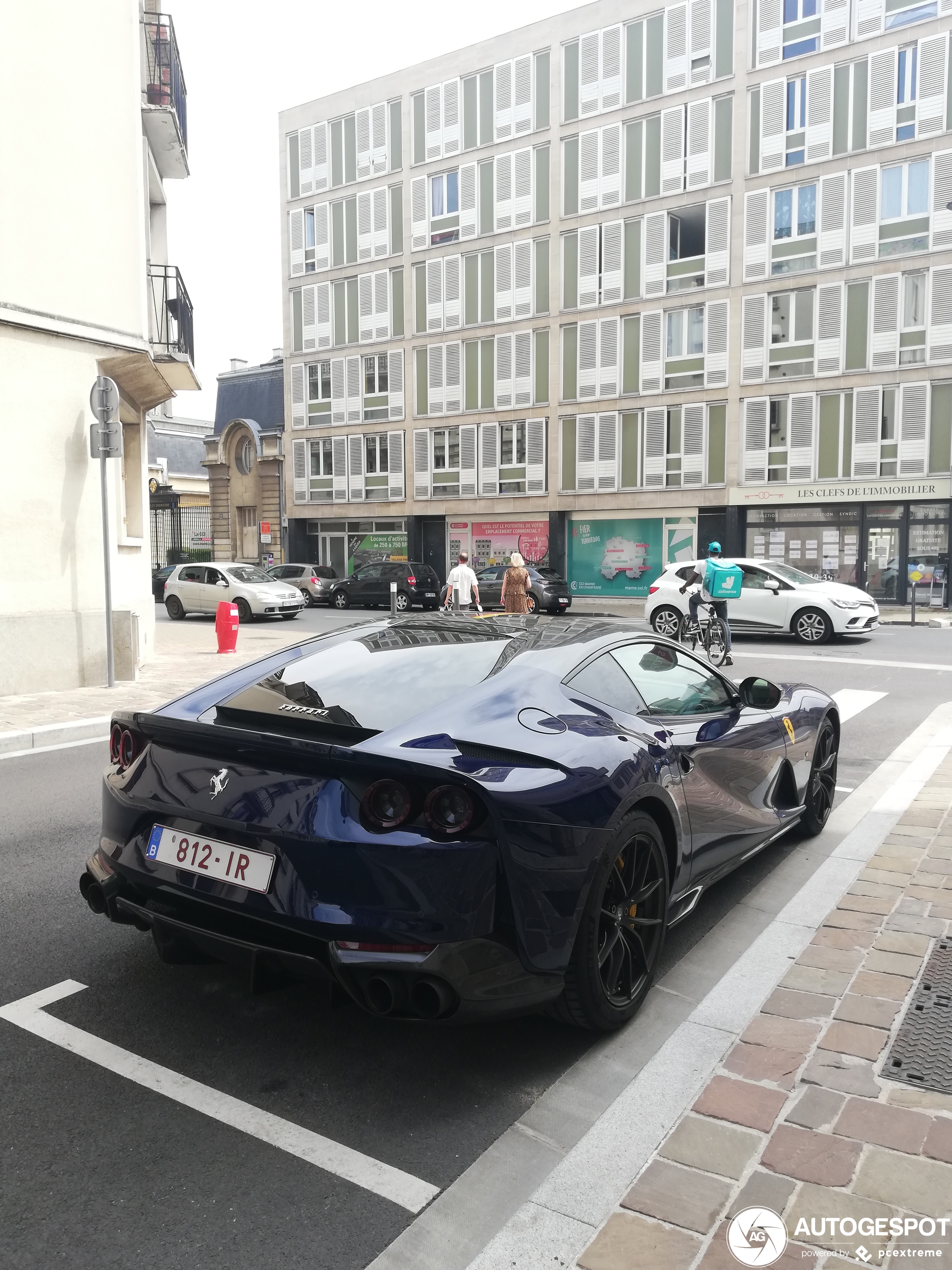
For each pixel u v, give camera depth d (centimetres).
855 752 738
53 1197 222
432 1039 299
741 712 425
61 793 630
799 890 425
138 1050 291
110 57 1077
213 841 275
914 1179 218
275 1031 304
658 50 3066
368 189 3747
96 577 1080
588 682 335
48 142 1012
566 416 3312
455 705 292
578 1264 196
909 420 2728
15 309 980
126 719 310
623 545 3256
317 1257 203
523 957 260
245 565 2592
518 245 3381
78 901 421
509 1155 238
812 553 2923
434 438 3647
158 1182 228
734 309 2972
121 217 1093
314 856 254
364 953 246
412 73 3597
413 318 3656
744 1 2902
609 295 3197
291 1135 247
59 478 1038
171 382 1492
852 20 2752
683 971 348
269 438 4141
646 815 308
